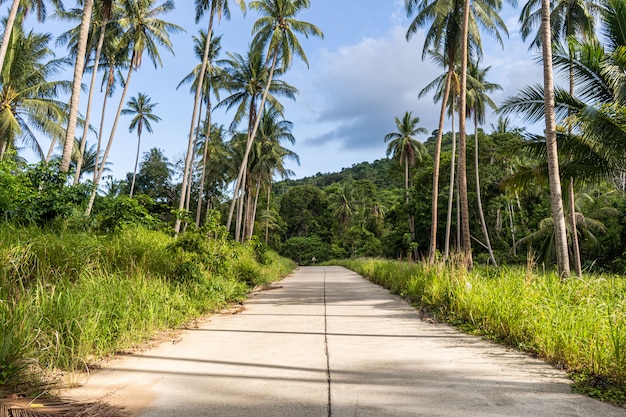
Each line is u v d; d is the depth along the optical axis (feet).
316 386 12.09
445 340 19.03
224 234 35.32
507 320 18.74
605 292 23.35
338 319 25.29
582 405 10.48
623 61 32.94
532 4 61.16
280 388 11.90
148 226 35.55
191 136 76.23
